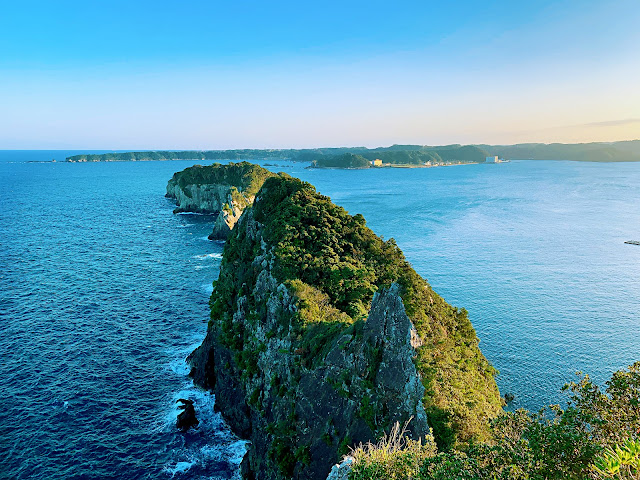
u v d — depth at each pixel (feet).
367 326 140.77
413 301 163.53
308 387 152.97
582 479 64.49
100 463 166.91
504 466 67.97
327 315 173.58
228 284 244.42
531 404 196.85
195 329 271.08
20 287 325.42
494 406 131.13
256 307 205.16
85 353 237.45
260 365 185.98
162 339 258.16
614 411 71.20
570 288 325.42
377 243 224.12
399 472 74.18
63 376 215.72
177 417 194.29
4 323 264.52
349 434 131.03
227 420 201.16
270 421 170.09
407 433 116.06
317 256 203.62
